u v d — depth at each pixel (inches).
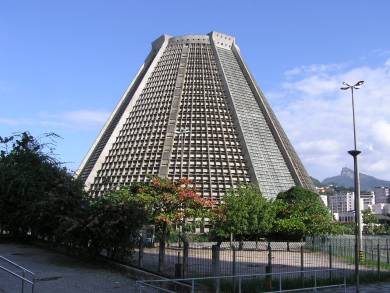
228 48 5068.9
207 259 1208.8
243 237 2461.9
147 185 1342.3
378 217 5708.7
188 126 4217.5
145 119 4424.2
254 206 2336.4
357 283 892.6
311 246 1790.1
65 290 866.1
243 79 4771.2
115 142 4404.5
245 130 4229.8
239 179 3880.4
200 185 3784.5
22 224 1708.9
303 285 983.0
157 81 4729.3
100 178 4160.9
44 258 1322.6
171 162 3964.1
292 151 4515.3
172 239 1841.8
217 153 4033.0
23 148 1872.5
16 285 879.1
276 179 4033.0
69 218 1234.6
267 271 990.4
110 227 1152.2
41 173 1769.2
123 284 956.0
